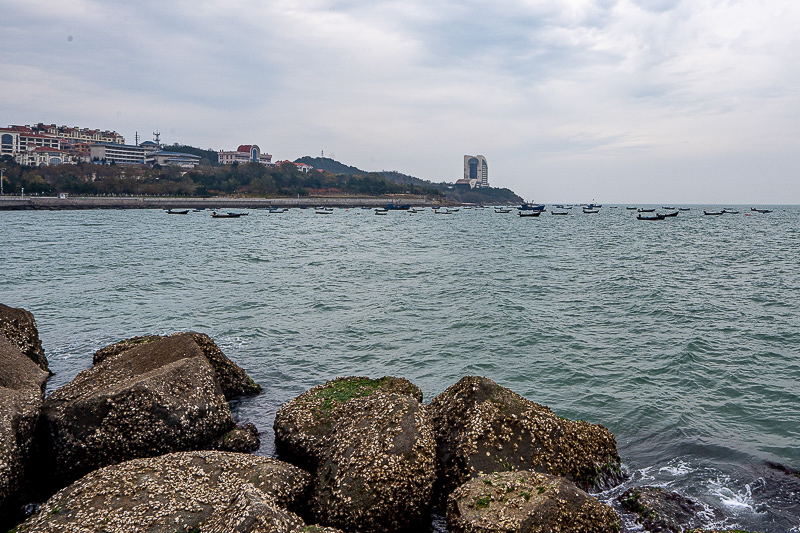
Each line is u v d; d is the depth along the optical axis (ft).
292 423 45.93
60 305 103.86
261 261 174.81
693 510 39.32
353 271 153.69
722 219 545.85
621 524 37.65
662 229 372.38
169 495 34.40
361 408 44.06
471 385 45.37
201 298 112.27
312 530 30.91
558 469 41.19
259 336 84.53
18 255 180.86
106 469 37.35
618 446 50.21
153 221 410.72
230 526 30.45
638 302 108.47
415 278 140.77
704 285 128.67
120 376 52.44
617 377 66.74
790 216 647.97
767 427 52.95
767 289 122.93
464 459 40.55
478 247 231.71
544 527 32.53
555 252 209.87
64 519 32.32
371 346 80.07
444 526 37.73
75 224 353.72
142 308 102.22
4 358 54.70
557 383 65.31
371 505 35.96
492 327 89.61
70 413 43.34
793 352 75.15
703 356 73.51
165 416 45.16
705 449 48.83
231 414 53.83
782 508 39.63
